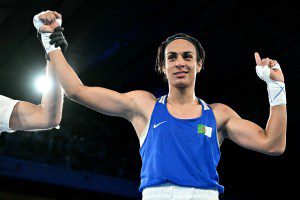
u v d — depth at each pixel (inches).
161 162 122.5
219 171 722.2
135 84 659.4
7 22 534.3
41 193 554.6
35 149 575.5
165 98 135.9
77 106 693.3
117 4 521.0
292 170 742.5
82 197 577.9
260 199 717.9
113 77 644.1
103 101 136.6
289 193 729.6
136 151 693.3
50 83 139.8
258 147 133.0
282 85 132.6
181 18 557.9
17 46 573.6
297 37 585.0
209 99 689.0
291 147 741.9
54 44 136.7
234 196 702.5
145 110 134.0
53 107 141.1
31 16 525.3
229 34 581.3
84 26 547.8
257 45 602.2
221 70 639.8
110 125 716.0
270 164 748.0
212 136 128.2
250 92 674.8
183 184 120.0
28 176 544.1
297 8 539.2
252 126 135.3
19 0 500.7
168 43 141.3
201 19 557.0
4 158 538.6
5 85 627.2
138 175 653.9
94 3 516.1
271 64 135.6
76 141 625.9
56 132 613.0
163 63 147.0
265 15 551.2
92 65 617.3
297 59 615.5
